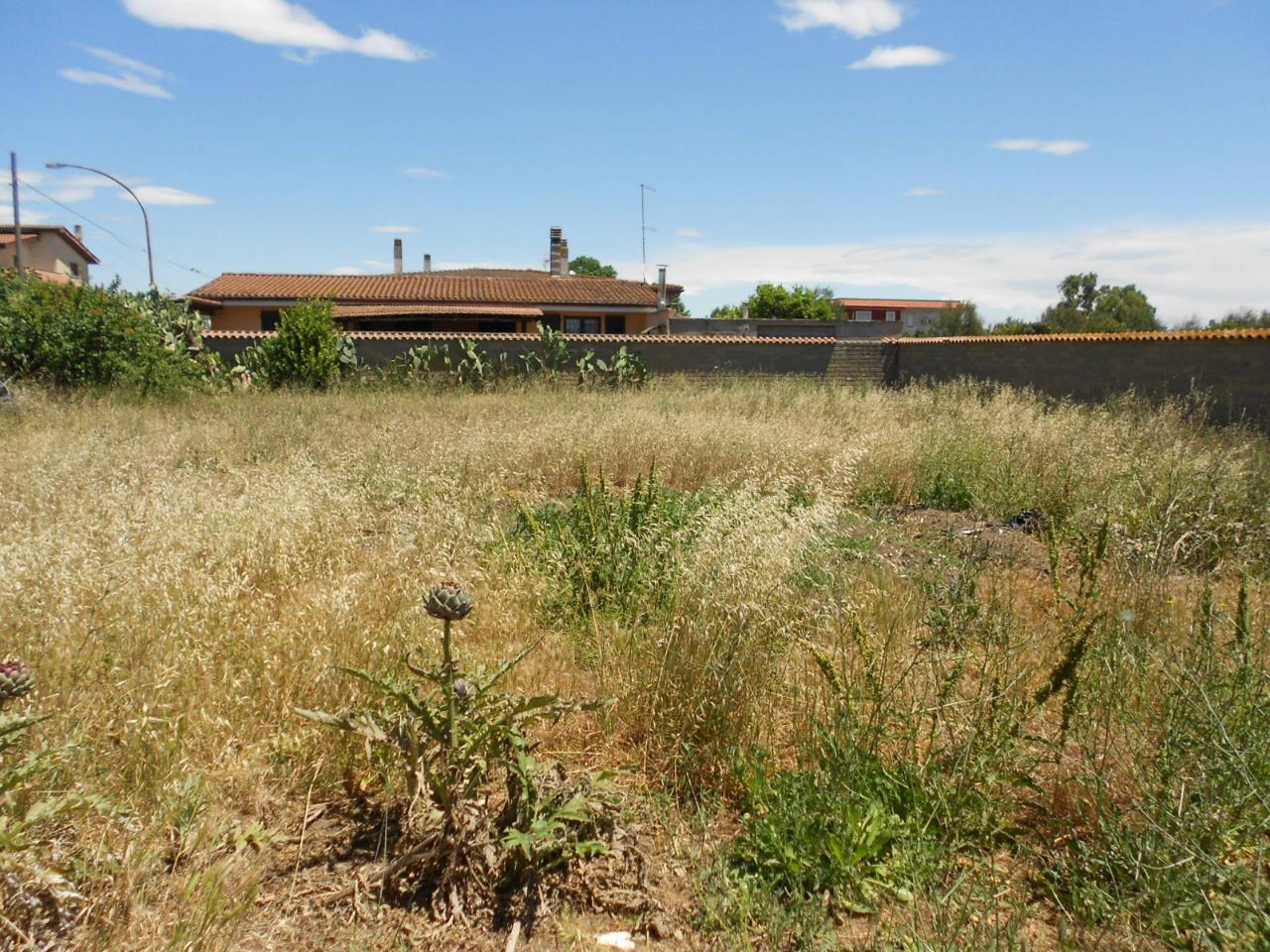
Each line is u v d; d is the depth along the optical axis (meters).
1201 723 3.03
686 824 3.01
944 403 13.68
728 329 35.69
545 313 32.88
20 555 4.24
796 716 3.47
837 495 7.06
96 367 15.42
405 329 30.88
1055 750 3.21
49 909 2.30
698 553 4.44
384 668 3.62
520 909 2.58
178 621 3.79
